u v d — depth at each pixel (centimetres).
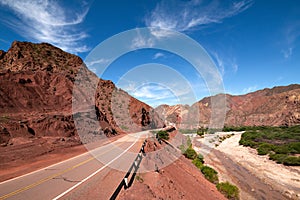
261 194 2073
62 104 3416
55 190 795
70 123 2777
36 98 3178
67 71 4956
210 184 1933
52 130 2469
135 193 761
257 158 3856
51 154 1752
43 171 1129
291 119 11906
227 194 1750
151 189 882
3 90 2825
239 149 4941
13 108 2677
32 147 1867
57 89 3741
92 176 987
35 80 3553
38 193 768
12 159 1454
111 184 858
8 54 5088
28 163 1388
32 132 2273
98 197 712
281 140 5562
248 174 2802
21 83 3253
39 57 5200
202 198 1342
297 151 3797
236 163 3497
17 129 2134
